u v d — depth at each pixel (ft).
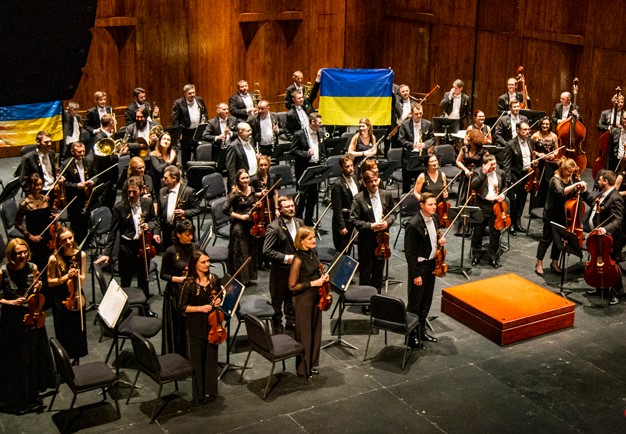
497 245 35.50
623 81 49.01
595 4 49.44
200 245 27.25
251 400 24.53
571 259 36.52
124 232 29.17
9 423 22.71
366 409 24.26
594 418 24.17
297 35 58.70
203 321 23.47
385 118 45.83
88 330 28.78
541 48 53.11
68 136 43.04
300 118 45.27
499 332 28.60
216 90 54.70
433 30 58.85
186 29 54.49
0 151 49.39
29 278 23.07
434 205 26.45
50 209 32.71
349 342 28.48
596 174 43.06
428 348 28.32
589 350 28.55
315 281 24.89
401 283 33.99
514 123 42.86
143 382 25.35
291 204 27.61
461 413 24.22
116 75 53.06
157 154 38.09
